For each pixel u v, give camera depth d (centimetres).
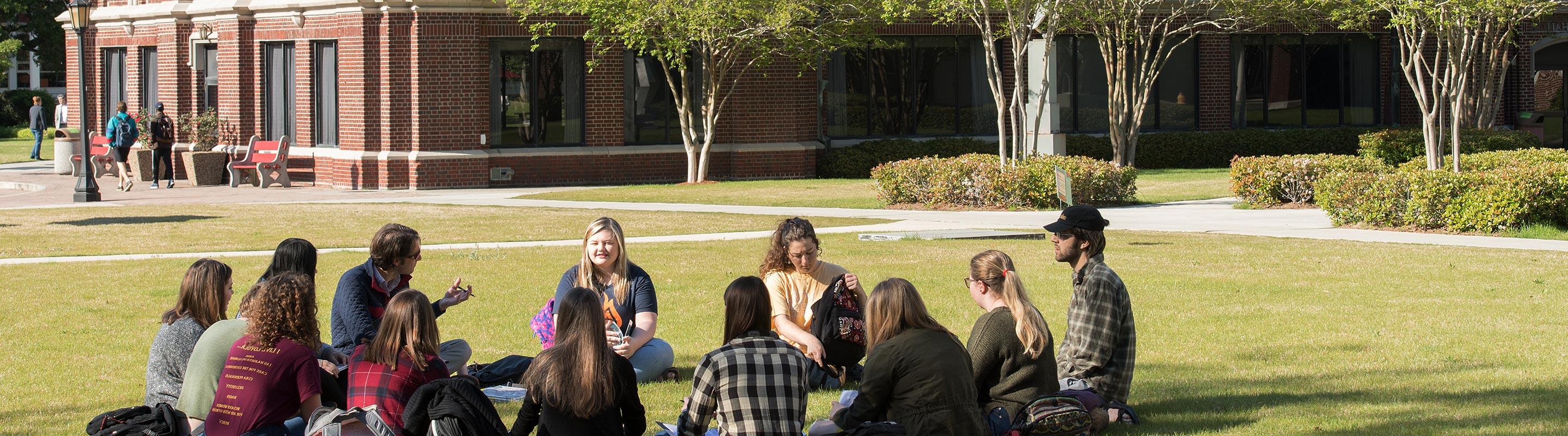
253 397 588
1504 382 786
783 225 809
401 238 753
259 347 598
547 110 2745
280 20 2748
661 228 1806
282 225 1867
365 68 2597
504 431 573
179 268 1398
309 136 2731
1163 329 992
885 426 578
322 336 1000
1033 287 1209
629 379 581
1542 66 3644
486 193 2520
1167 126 3288
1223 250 1482
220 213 2053
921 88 3112
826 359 795
